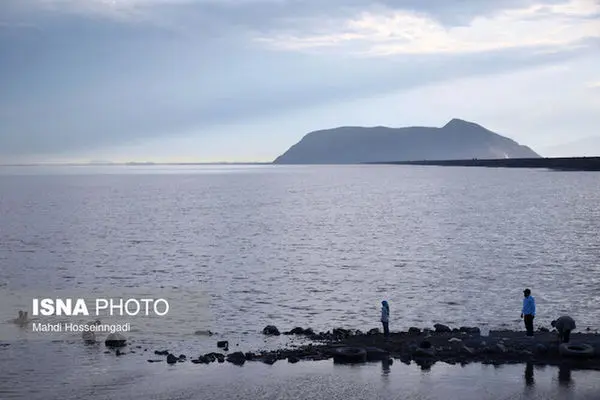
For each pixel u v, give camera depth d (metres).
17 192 178.62
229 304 37.75
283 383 22.17
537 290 40.81
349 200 137.00
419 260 54.69
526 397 20.36
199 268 51.53
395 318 33.91
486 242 66.06
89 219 96.25
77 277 47.66
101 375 23.81
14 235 75.25
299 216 100.25
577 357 23.83
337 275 47.66
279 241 69.19
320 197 148.88
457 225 83.38
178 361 25.39
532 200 125.81
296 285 43.78
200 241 69.50
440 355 24.67
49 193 173.00
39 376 23.75
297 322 33.31
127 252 61.12
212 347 27.84
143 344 28.47
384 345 26.22
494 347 24.72
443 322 32.78
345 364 24.12
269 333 30.06
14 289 42.75
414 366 23.62
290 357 25.17
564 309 35.34
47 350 27.33
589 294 39.31
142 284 44.69
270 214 104.44
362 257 56.84
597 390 20.88
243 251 61.53
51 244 67.19
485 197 137.25
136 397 21.36
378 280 45.31
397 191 168.88
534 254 56.88
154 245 66.25
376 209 112.31
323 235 74.50
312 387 21.70
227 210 113.25
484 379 22.02
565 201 121.75
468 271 48.69
